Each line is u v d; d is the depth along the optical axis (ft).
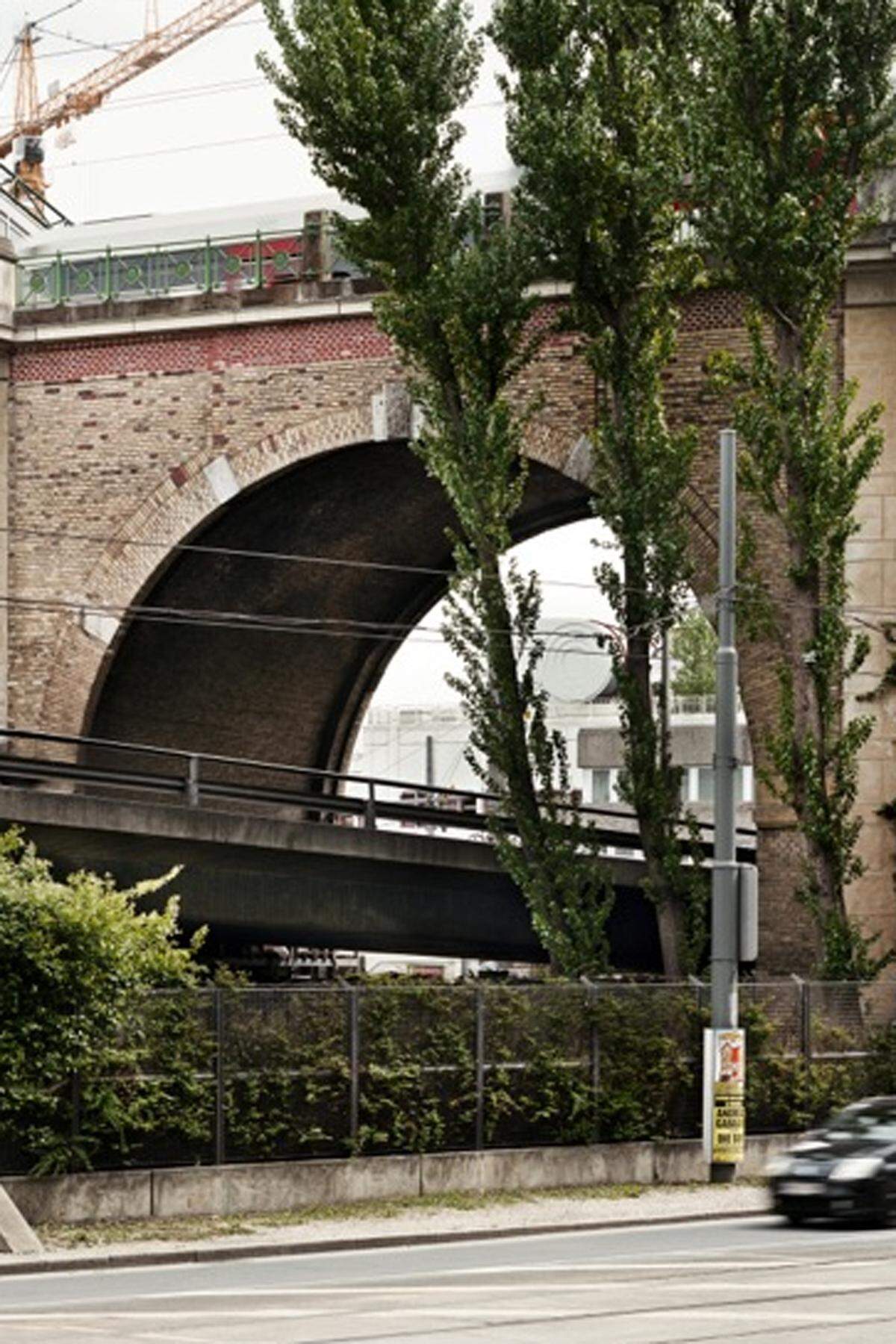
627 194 171.83
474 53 176.04
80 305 207.72
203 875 179.11
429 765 367.25
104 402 207.62
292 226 204.13
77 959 115.03
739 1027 147.54
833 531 169.99
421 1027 132.26
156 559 205.57
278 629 223.30
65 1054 114.42
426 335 176.55
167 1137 120.16
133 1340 72.95
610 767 331.16
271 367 202.49
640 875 198.59
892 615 182.29
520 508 229.04
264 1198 121.90
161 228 207.82
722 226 167.12
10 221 231.50
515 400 194.18
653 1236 114.52
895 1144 116.26
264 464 202.28
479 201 178.60
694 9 168.25
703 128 167.43
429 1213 122.83
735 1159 139.85
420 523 221.25
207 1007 122.31
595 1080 140.05
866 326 184.24
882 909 181.16
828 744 169.78
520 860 174.50
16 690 208.23
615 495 174.29
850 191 167.84
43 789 187.11
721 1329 74.59
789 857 183.83
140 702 215.72
